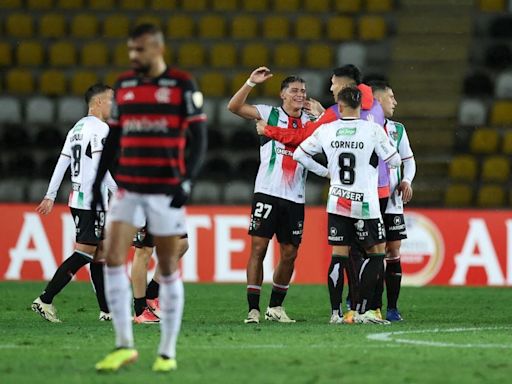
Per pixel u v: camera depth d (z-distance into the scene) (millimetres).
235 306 43906
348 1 78875
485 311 42469
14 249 54438
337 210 34812
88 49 76625
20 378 22125
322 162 67125
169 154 23016
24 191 67125
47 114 72188
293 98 36438
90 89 36312
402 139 37750
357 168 34531
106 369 23000
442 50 75688
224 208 54062
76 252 36469
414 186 67688
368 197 34562
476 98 73250
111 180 35781
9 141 70500
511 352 27094
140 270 35969
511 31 76500
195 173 23094
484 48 76000
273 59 76250
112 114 23578
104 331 32344
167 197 22969
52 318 36688
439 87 73812
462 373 23234
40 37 77938
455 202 67312
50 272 54219
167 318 23156
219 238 53906
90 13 79125
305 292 49906
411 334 31406
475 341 29609
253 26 78000
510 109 71688
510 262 53438
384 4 78438
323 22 78375
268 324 35469
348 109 34562
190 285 52688
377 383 21734
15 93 74812
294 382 21703
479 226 53625
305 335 30938
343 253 35406
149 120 23000
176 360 24984
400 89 73688
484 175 68562
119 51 76812
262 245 36688
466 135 70625
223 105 72375
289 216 36594
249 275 36656
